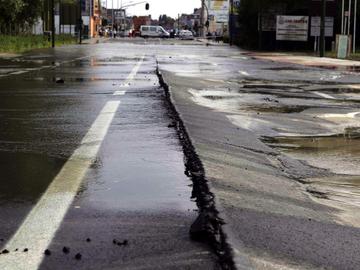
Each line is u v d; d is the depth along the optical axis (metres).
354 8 44.16
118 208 4.71
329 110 12.15
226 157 6.89
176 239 3.98
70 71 20.25
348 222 4.86
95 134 8.00
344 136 9.32
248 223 4.35
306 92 15.48
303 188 6.11
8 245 3.94
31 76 18.00
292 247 3.96
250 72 22.05
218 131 8.70
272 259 3.71
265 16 52.47
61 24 72.56
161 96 12.42
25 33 54.09
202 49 46.88
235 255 3.62
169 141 7.49
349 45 38.19
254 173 6.34
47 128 8.48
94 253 3.78
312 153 7.96
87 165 6.22
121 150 6.95
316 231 4.42
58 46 51.28
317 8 47.84
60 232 4.18
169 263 3.59
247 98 13.73
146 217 4.48
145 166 6.15
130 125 8.73
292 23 48.62
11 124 8.82
